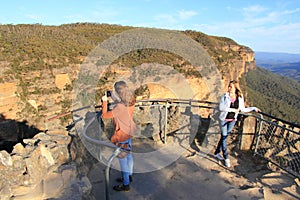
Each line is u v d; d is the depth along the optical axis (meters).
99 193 3.38
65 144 3.35
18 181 2.58
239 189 3.59
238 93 4.17
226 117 4.11
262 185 3.73
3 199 2.39
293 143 4.25
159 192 3.48
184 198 3.37
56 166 3.04
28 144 3.13
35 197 2.50
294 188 3.66
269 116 4.14
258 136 4.53
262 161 4.44
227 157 4.27
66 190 2.68
